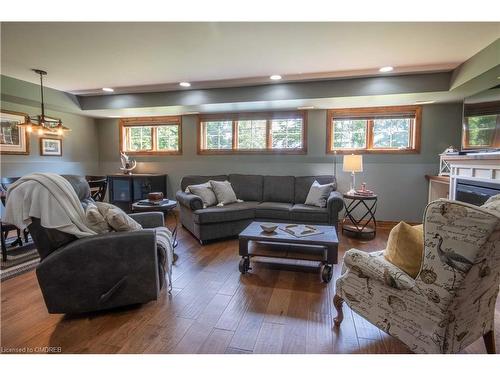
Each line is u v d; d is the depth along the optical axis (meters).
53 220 1.93
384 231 4.32
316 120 4.75
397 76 3.56
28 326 1.88
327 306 2.15
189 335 1.79
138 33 2.42
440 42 2.57
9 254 3.20
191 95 4.33
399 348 1.67
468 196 3.07
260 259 3.13
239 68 3.30
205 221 3.65
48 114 4.80
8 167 4.26
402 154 4.46
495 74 2.79
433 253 1.32
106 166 5.88
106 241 1.95
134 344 1.71
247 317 2.00
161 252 2.26
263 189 4.61
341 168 4.70
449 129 4.28
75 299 1.94
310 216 3.79
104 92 4.52
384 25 2.26
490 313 1.55
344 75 3.55
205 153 5.27
